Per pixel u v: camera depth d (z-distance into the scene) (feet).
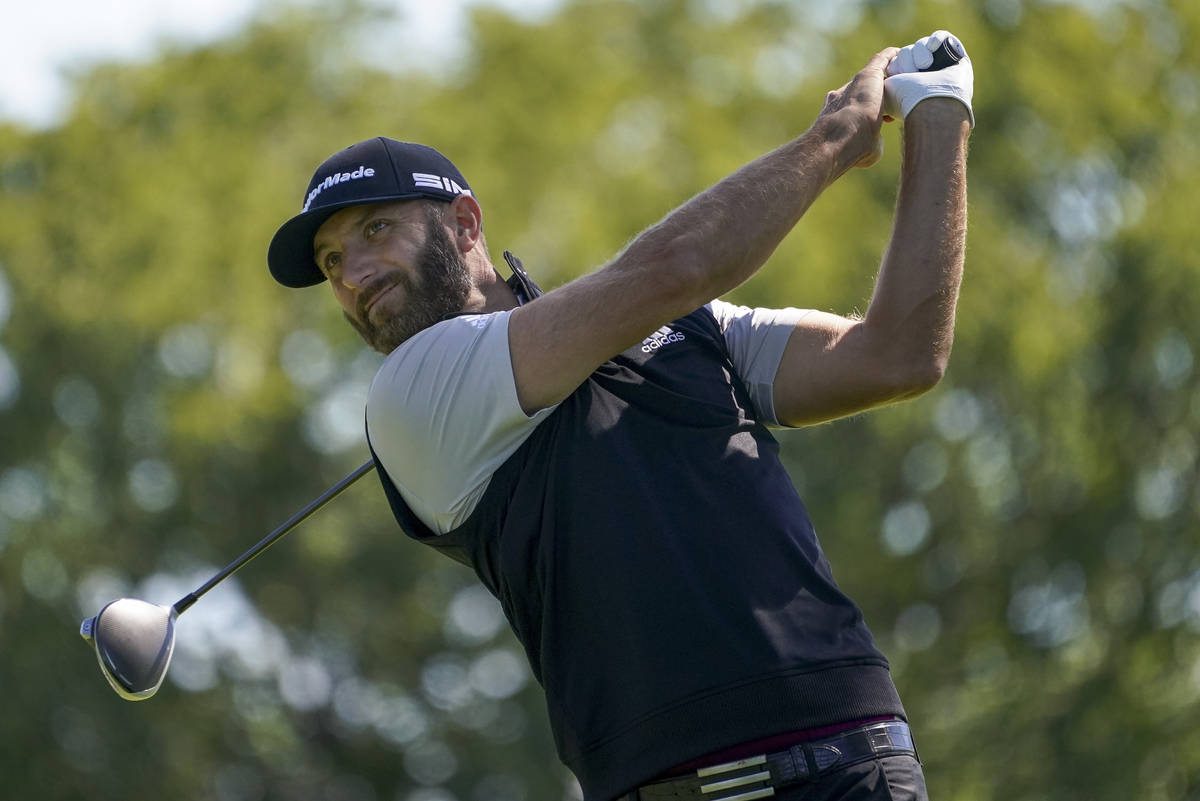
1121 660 192.54
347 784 253.44
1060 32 208.13
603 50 236.43
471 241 38.88
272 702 246.68
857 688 32.58
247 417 228.63
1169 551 195.42
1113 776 184.55
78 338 229.86
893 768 32.27
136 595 238.07
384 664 247.70
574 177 219.61
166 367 234.38
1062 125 204.74
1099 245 206.18
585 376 34.14
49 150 240.32
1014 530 205.05
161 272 229.66
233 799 246.68
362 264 37.81
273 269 39.78
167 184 234.38
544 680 34.63
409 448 35.55
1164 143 207.92
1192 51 209.87
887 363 36.94
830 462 204.23
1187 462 200.44
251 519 238.48
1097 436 201.57
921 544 207.72
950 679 200.54
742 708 31.96
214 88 241.55
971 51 206.80
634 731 32.55
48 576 232.32
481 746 241.96
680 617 32.55
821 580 33.58
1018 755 189.37
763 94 224.74
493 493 34.81
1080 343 201.26
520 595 34.60
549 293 34.71
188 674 238.27
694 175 213.46
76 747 222.07
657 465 33.83
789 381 37.91
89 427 233.96
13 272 235.61
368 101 241.35
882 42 212.84
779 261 189.37
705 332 36.76
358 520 240.12
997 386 203.21
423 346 35.53
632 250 33.99
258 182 234.38
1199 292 201.36
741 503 33.71
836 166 35.91
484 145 224.12
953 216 36.91
